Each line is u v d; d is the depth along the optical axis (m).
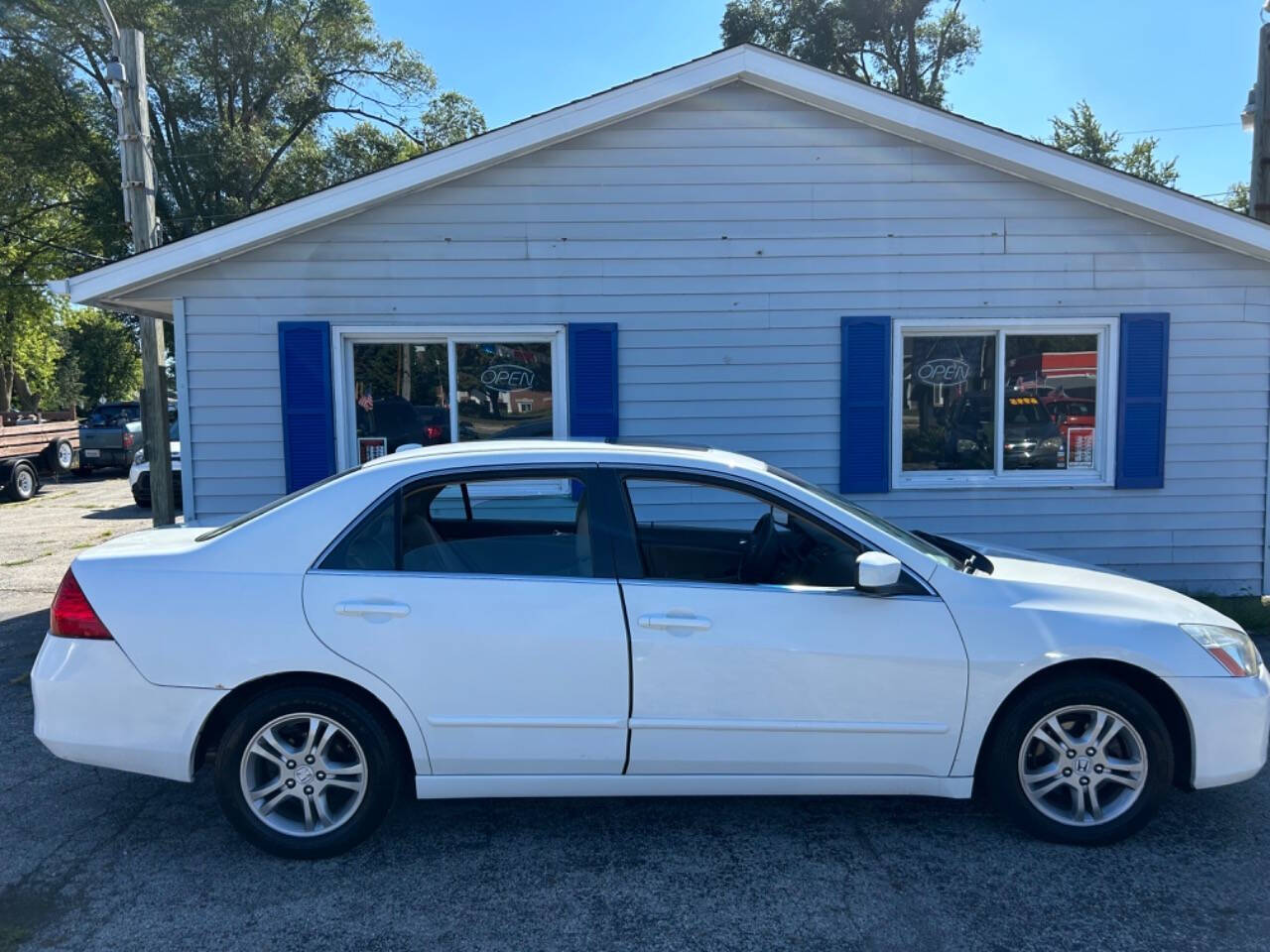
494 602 3.45
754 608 3.49
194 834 3.77
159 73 23.95
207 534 3.93
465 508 3.70
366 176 6.87
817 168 7.29
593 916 3.14
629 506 3.66
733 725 3.48
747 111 7.24
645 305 7.33
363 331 7.18
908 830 3.78
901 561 3.60
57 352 42.34
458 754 3.46
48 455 19.97
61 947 2.96
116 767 3.43
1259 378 7.52
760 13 28.25
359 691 3.47
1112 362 7.50
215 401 7.14
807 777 3.55
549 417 7.50
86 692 3.41
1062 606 3.59
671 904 3.22
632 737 3.47
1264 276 7.43
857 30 27.39
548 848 3.63
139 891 3.32
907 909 3.17
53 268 28.16
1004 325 7.46
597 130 7.19
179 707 3.40
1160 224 7.36
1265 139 8.63
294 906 3.21
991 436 7.63
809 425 7.46
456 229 7.20
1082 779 3.57
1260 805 4.00
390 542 3.56
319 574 3.48
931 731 3.50
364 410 7.35
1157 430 7.51
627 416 7.40
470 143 6.92
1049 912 3.15
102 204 23.91
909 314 7.40
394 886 3.34
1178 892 3.28
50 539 12.22
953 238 7.36
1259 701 3.57
